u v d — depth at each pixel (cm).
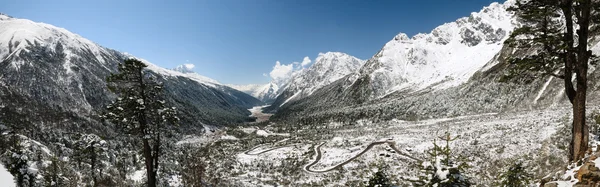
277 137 15400
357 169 7606
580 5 1345
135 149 2517
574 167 1276
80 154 4691
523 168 1859
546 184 1277
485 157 5006
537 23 1488
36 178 3450
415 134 10212
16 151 3459
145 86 2217
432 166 1216
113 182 4691
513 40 1576
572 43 1391
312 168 8575
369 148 9525
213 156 11581
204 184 4250
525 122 6994
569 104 8119
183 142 14325
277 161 10138
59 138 12012
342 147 10612
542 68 1515
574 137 1412
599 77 7344
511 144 5078
